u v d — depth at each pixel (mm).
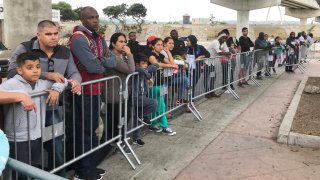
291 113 7023
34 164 3568
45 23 3619
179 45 7707
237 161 4934
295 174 4516
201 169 4676
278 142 5691
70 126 4207
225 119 7094
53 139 3697
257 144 5621
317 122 6367
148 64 6102
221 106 8227
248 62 11023
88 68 4051
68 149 4293
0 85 3326
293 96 9352
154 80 5871
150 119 5676
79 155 4258
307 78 12367
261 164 4824
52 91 3492
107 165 4746
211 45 9188
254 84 11469
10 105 3242
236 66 10266
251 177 4426
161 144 5594
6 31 16156
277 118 7184
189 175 4496
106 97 4695
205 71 8258
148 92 5723
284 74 14242
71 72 3926
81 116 4184
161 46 6320
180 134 6105
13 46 15711
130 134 5562
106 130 4750
